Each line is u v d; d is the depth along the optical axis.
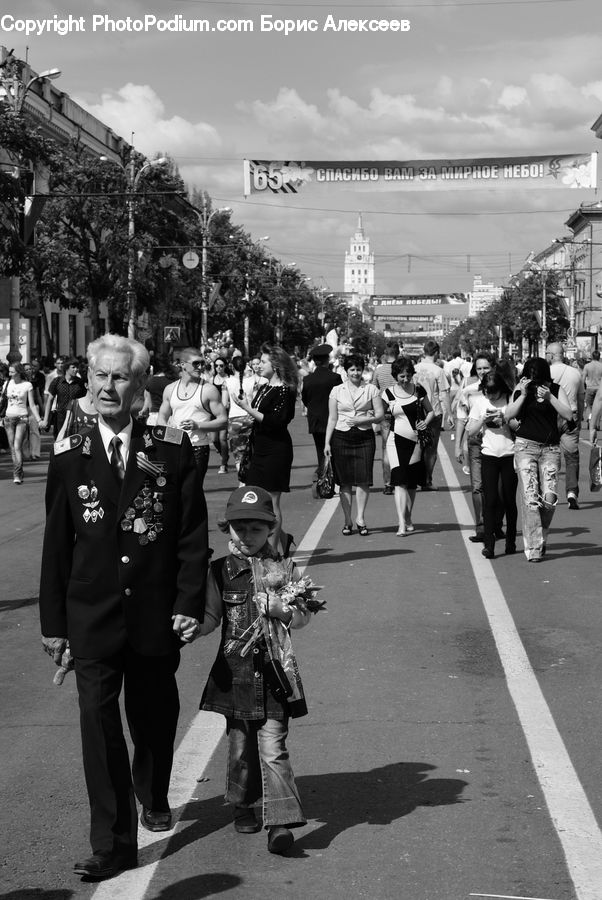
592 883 4.53
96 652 4.67
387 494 17.98
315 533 13.80
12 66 32.38
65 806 5.40
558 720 6.58
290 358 10.85
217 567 4.96
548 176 26.53
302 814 4.86
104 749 4.66
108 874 4.62
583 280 117.38
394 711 6.79
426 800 5.41
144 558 4.69
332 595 10.12
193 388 12.20
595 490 16.03
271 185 26.64
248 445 10.95
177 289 58.38
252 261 80.25
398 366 13.48
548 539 13.29
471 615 9.30
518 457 11.85
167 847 4.93
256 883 4.57
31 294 48.38
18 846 4.95
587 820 5.15
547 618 9.17
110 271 46.53
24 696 7.27
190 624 4.71
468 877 4.59
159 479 4.72
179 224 51.28
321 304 136.38
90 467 4.72
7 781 5.73
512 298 113.88
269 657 4.86
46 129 58.03
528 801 5.38
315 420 15.45
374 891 4.48
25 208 32.38
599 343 78.31
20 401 20.38
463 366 28.41
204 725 6.60
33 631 9.06
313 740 6.29
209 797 5.50
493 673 7.59
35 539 13.82
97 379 4.71
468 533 13.81
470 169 26.45
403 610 9.50
